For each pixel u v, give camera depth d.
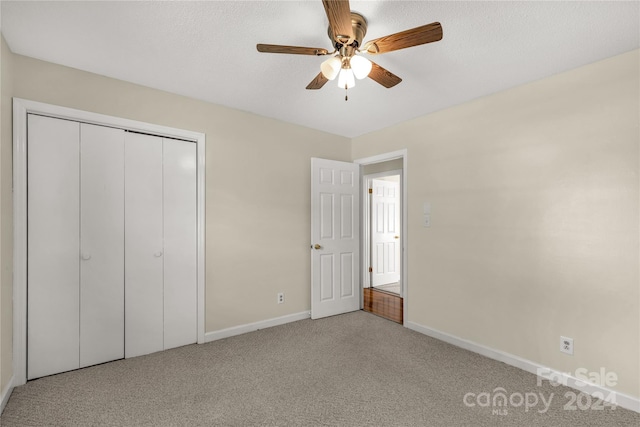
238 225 3.09
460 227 2.85
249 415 1.81
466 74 2.29
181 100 2.76
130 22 1.73
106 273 2.43
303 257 3.60
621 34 1.78
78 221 2.32
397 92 2.63
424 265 3.16
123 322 2.51
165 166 2.72
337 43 1.62
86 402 1.91
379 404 1.92
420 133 3.24
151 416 1.79
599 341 2.03
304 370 2.35
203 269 2.86
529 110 2.40
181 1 1.55
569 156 2.18
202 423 1.73
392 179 5.62
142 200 2.60
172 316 2.73
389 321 3.53
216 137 2.96
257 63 2.19
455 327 2.87
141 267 2.59
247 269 3.15
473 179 2.76
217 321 2.96
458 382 2.19
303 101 2.86
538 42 1.87
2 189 1.86
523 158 2.43
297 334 3.09
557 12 1.60
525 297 2.40
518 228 2.45
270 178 3.33
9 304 1.98
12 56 2.03
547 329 2.27
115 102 2.43
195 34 1.84
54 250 2.22
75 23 1.74
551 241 2.26
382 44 1.54
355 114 3.20
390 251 5.55
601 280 2.03
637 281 1.89
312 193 3.58
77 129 2.33
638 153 1.90
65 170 2.27
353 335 3.08
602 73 2.05
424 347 2.79
